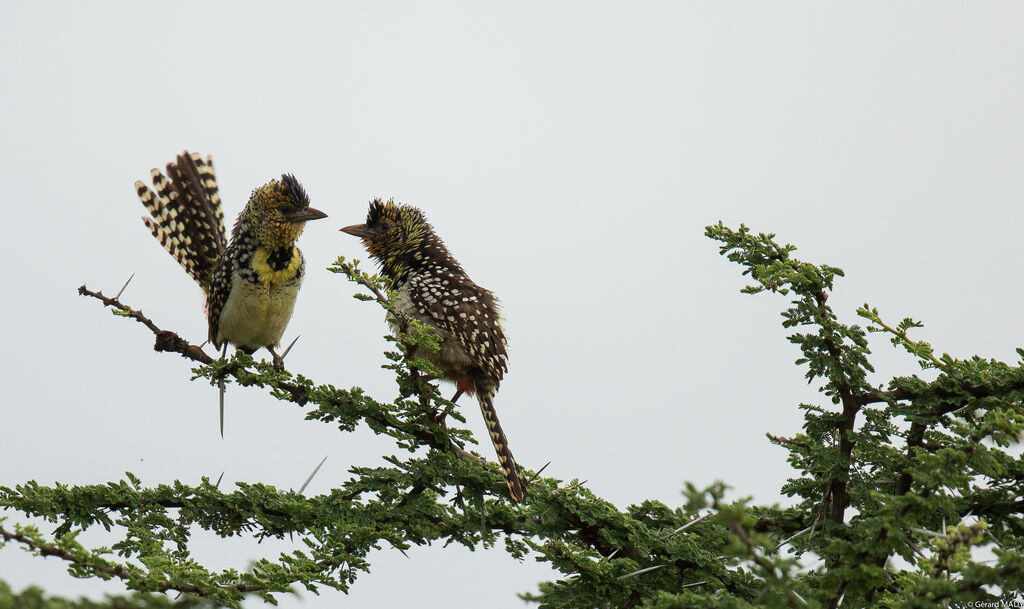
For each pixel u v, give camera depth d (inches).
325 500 401.4
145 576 309.3
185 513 395.2
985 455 315.0
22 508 379.9
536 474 433.4
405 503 406.3
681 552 393.4
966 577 271.1
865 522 292.0
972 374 382.6
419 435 413.1
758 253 396.5
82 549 298.5
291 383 406.0
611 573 370.0
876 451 375.2
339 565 372.5
